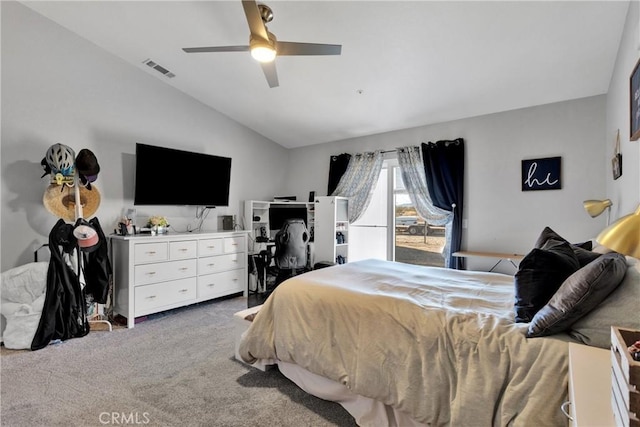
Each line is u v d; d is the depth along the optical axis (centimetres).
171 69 385
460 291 209
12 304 276
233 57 350
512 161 373
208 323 339
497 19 245
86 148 345
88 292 321
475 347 142
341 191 519
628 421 66
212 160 443
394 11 252
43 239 316
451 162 407
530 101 352
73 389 211
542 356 126
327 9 255
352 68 333
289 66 341
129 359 255
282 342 210
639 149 186
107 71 361
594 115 326
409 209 487
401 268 287
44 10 308
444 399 146
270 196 559
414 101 383
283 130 520
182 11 290
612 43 253
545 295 151
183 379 225
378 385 166
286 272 438
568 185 338
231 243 423
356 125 469
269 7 253
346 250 517
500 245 380
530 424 119
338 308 191
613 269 120
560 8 227
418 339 158
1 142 293
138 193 371
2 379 223
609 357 111
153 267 344
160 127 409
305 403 198
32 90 309
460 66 307
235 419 182
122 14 303
